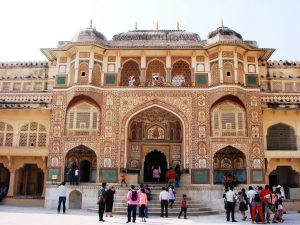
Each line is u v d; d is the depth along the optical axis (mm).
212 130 14625
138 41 16016
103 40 15906
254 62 15484
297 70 16828
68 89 15133
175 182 13648
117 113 14883
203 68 15367
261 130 14555
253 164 14203
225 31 15516
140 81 15227
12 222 8352
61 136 14727
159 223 8852
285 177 16281
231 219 10172
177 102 14914
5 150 15398
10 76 17609
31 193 16609
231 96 14562
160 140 15719
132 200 8891
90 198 13367
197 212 11523
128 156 15398
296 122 15430
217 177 14898
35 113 15898
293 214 12156
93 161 15266
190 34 16516
